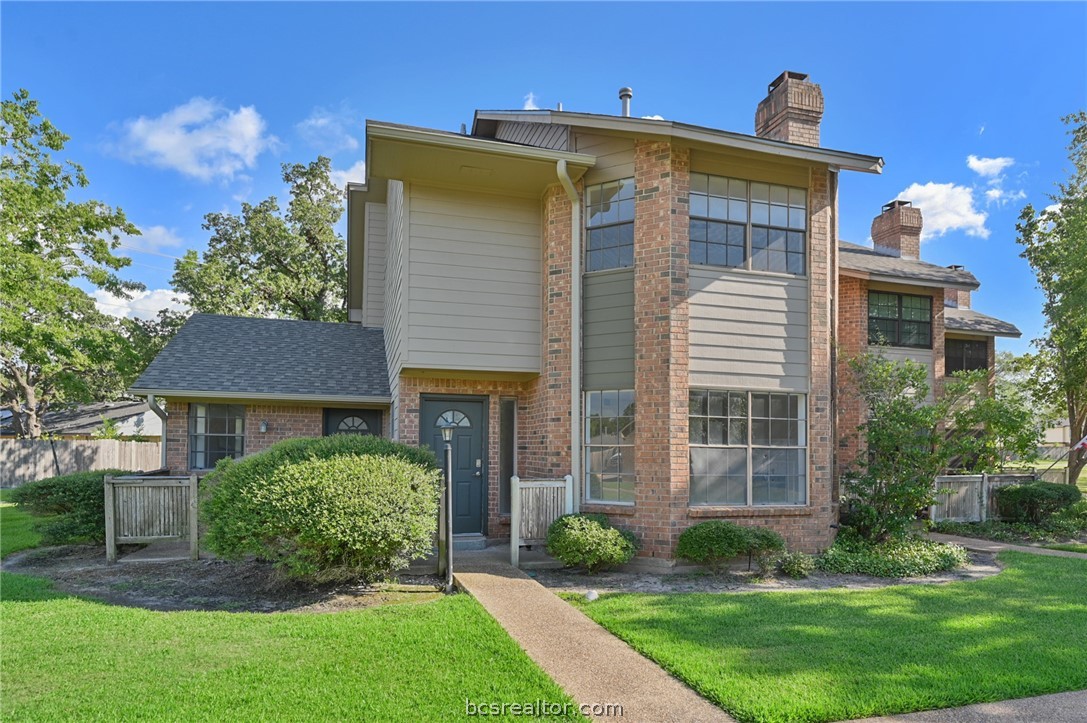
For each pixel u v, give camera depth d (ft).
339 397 38.88
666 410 27.78
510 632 17.34
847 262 52.60
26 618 18.65
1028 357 53.36
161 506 28.27
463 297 30.86
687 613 19.67
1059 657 15.87
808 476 30.12
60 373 67.46
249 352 42.75
